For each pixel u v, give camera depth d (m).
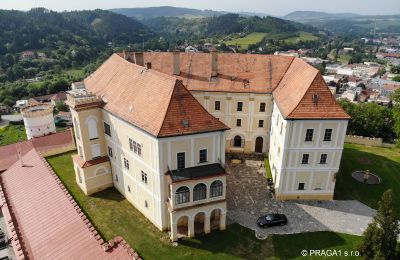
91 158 43.72
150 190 36.66
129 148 38.16
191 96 34.97
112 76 46.59
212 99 53.91
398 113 63.09
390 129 79.38
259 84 52.75
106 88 44.84
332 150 40.69
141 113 35.72
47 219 39.59
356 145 63.69
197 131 33.47
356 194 45.31
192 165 35.22
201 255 34.00
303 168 41.72
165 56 58.56
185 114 33.97
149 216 38.94
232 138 56.47
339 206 42.47
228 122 55.28
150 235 36.81
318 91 40.09
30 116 64.19
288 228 38.09
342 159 56.16
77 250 34.19
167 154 33.38
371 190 46.41
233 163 52.97
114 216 40.06
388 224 29.80
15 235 37.50
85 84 51.16
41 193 44.62
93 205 42.22
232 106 53.91
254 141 56.03
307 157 41.22
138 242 35.75
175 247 35.00
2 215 44.06
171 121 33.09
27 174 49.75
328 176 42.28
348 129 81.69
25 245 36.62
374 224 30.94
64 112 124.06
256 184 46.94
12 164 54.09
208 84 53.62
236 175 49.34
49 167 50.00
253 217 39.88
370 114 80.06
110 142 42.53
